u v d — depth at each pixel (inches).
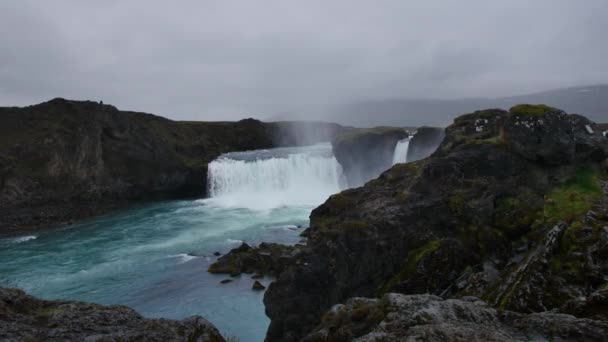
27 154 1918.1
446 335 245.4
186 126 3179.1
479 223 679.1
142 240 1530.5
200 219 1814.7
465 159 765.9
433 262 640.4
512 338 247.8
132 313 273.7
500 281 505.4
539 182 712.4
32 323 247.3
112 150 2224.4
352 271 681.6
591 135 765.3
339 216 780.0
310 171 2295.8
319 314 676.7
